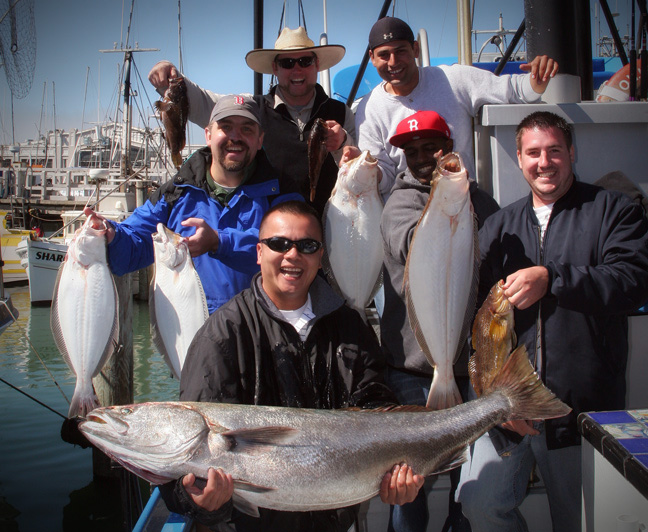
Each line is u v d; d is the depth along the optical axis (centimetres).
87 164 3562
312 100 432
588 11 404
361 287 309
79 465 632
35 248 1625
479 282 282
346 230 303
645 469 167
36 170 3506
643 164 338
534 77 335
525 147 264
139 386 932
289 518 211
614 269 235
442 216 253
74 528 518
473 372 249
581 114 331
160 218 325
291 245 221
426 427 211
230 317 219
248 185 327
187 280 284
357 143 402
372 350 234
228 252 298
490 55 771
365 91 676
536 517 307
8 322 643
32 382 920
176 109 368
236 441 190
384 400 228
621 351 254
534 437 258
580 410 247
